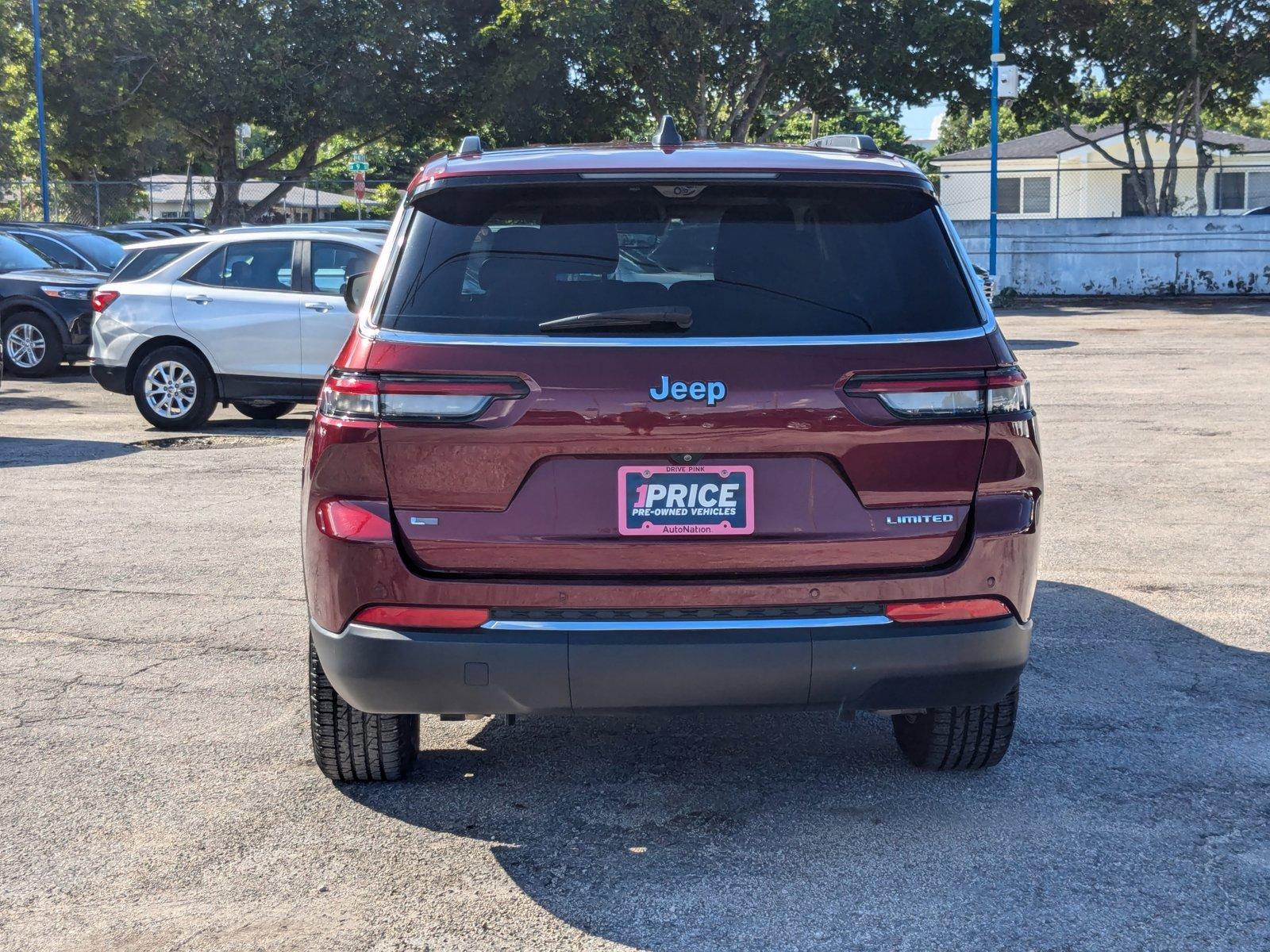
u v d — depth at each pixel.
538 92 35.81
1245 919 3.10
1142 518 7.63
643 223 3.36
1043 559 6.75
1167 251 29.56
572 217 3.37
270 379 11.54
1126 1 32.56
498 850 3.52
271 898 3.25
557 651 3.16
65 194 36.59
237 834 3.63
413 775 4.07
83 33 37.12
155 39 36.62
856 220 3.40
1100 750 4.22
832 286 3.29
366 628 3.25
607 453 3.17
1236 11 32.34
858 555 3.22
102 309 11.77
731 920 3.12
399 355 3.21
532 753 4.27
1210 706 4.62
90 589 6.34
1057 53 35.16
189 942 3.03
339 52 36.88
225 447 10.80
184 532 7.59
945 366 3.23
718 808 3.80
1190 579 6.32
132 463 10.03
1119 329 21.19
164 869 3.42
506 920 3.12
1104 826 3.64
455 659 3.20
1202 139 33.34
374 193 56.50
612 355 3.17
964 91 35.84
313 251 11.54
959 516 3.26
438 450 3.19
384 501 3.22
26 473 9.57
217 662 5.22
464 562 3.21
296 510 8.20
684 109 38.16
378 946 3.01
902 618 3.24
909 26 35.44
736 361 3.17
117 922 3.13
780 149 3.66
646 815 3.75
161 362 11.65
